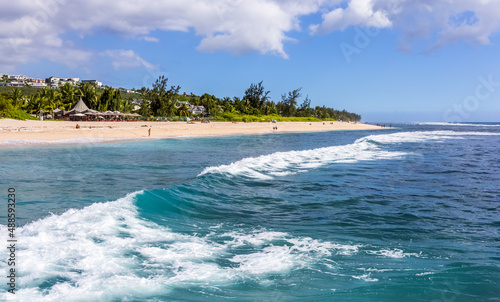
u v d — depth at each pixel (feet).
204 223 31.30
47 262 20.39
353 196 44.19
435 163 80.07
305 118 509.35
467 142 166.40
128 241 24.86
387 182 54.65
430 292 17.87
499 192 47.29
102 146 124.47
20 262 20.11
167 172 65.05
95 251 22.48
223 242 25.95
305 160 82.23
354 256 23.29
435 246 25.62
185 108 383.04
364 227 30.66
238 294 17.63
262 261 22.20
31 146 115.03
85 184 51.42
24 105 302.25
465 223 32.19
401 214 35.40
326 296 17.43
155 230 28.02
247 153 107.96
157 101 350.84
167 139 169.99
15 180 53.93
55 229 26.05
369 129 440.45
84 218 28.86
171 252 23.32
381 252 24.17
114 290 17.61
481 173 65.00
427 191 47.80
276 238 27.14
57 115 277.64
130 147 122.42
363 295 17.56
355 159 85.92
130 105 354.13
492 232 29.40
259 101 510.99
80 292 17.17
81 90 334.03
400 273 20.39
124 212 31.55
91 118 277.64
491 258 23.06
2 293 16.61
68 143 129.80
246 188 48.32
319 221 32.58
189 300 16.89
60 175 59.62
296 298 17.24
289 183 52.80
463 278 19.61
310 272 20.49
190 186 45.83
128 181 54.70
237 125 314.96
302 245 25.52
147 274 19.67
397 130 398.83
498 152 111.04
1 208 36.17
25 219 31.89
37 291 17.06
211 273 20.16
